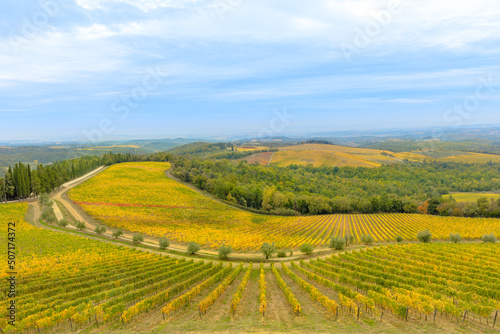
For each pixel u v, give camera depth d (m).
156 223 96.00
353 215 130.00
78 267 47.31
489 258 54.41
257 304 33.75
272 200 146.62
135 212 105.81
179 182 159.25
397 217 124.00
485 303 33.03
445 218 118.75
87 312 27.31
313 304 33.38
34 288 36.31
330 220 118.31
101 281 40.66
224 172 198.25
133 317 29.44
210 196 144.38
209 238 80.75
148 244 70.94
